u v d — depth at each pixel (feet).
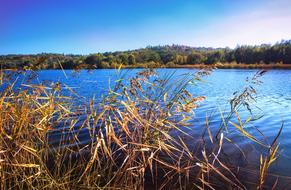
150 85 15.48
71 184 14.37
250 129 33.63
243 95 16.44
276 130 33.24
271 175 19.69
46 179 13.41
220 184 18.28
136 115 13.51
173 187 17.94
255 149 25.30
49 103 13.65
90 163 12.84
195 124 35.45
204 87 91.25
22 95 13.29
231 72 194.70
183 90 14.40
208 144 26.35
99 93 60.44
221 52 294.87
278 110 47.47
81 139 25.67
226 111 45.93
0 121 11.55
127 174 14.38
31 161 14.64
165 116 14.39
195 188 17.76
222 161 22.15
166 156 22.24
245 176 19.54
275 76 140.97
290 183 18.47
